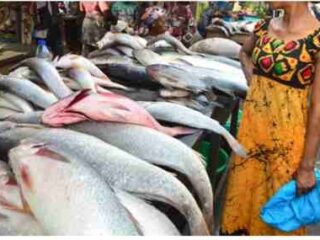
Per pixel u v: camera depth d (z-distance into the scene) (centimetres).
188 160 162
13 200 131
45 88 223
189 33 458
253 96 200
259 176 205
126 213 125
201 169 164
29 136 152
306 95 187
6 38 489
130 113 170
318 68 179
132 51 278
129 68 251
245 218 214
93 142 151
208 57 304
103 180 130
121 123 169
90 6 465
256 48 195
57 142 149
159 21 448
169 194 142
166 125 193
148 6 476
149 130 167
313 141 184
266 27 196
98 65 258
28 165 131
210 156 248
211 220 167
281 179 195
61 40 487
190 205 144
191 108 219
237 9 602
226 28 495
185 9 466
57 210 122
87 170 130
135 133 166
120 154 149
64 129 159
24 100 204
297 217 187
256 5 615
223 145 293
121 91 236
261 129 199
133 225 123
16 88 207
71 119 166
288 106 188
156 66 241
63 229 119
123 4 489
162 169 155
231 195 214
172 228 133
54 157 133
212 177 250
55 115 165
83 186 125
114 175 144
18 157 134
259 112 198
